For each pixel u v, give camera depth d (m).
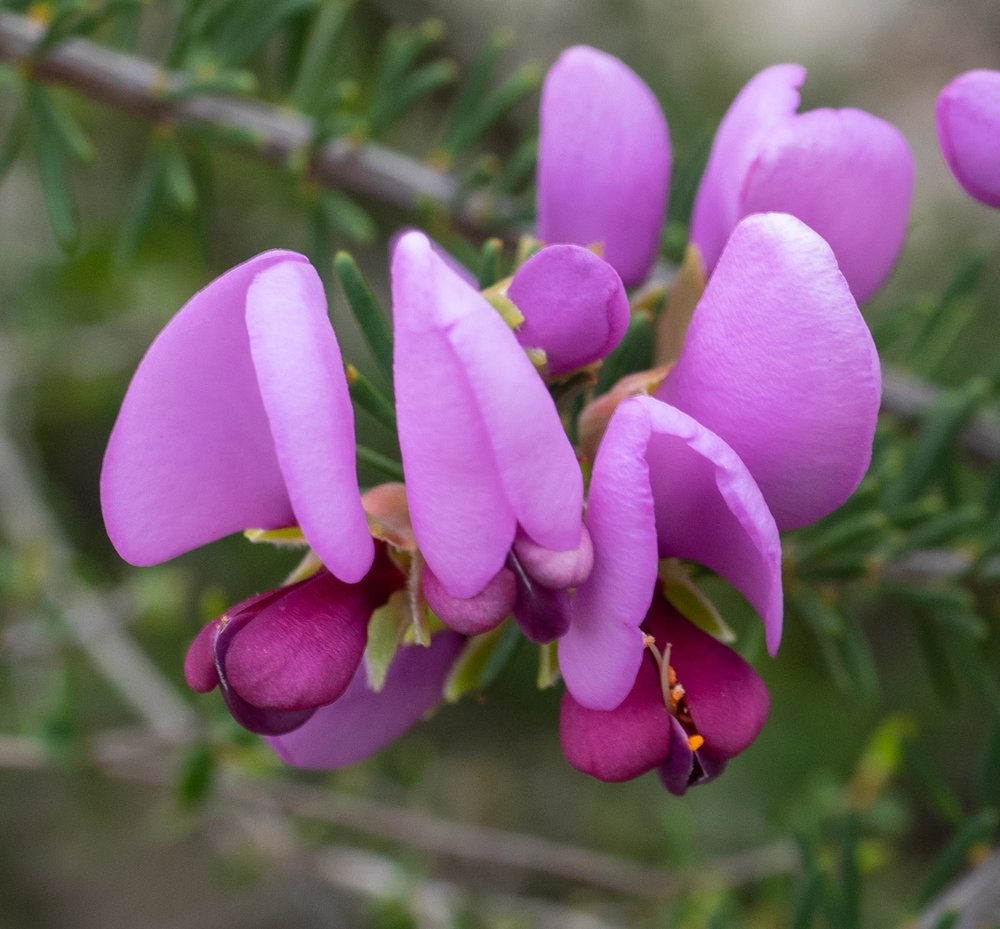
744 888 0.25
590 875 0.22
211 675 0.13
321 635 0.13
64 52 0.17
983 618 0.16
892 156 0.13
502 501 0.12
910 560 0.16
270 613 0.13
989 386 0.17
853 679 0.16
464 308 0.12
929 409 0.17
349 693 0.13
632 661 0.12
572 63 0.14
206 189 0.18
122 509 0.13
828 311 0.12
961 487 0.16
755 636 0.15
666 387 0.13
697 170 0.17
